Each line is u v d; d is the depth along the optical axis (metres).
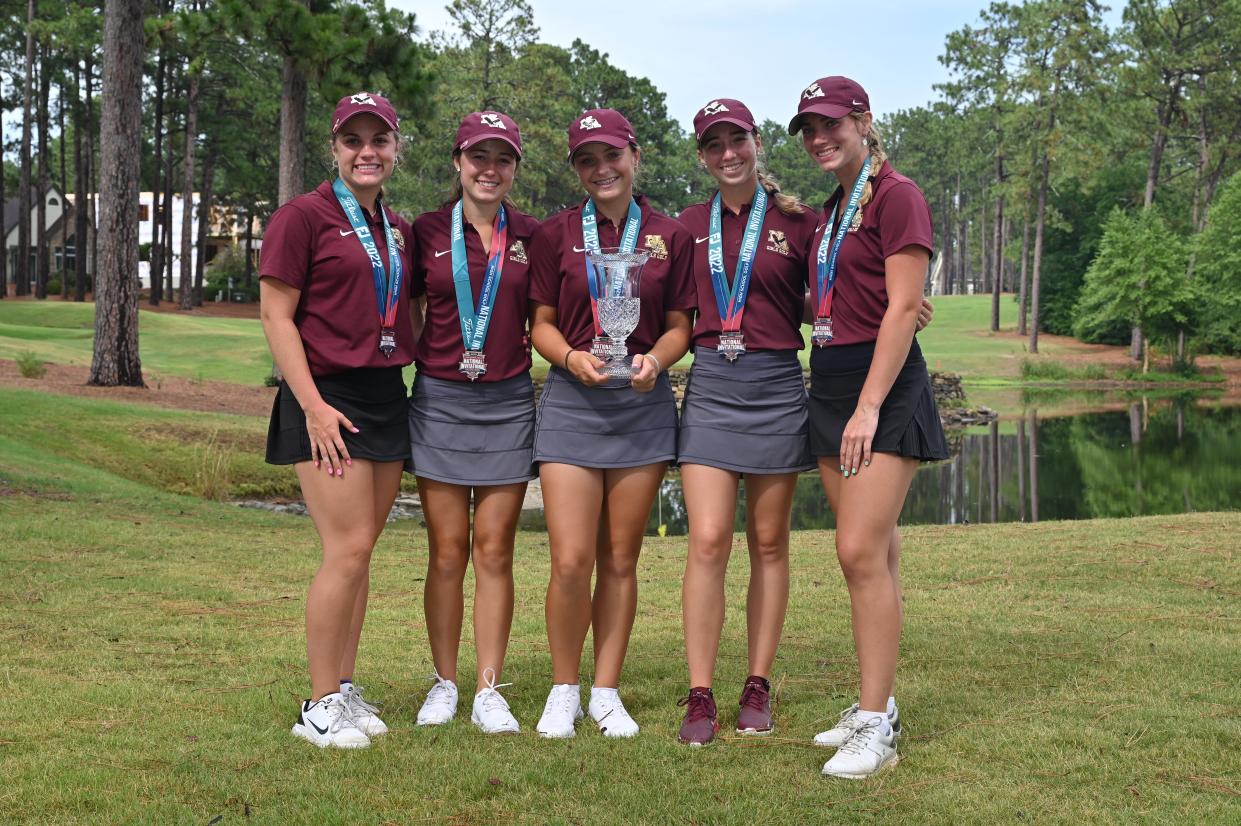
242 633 5.61
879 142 3.92
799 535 9.84
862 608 3.79
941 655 5.16
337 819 3.16
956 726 4.08
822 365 3.98
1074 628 5.71
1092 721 4.09
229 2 18.00
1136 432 25.22
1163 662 4.96
